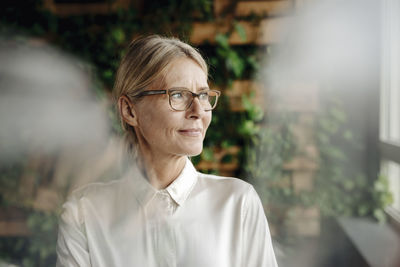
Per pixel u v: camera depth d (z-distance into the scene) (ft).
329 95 8.86
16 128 8.27
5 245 8.43
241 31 8.50
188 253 2.84
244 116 8.61
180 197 2.95
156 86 2.71
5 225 8.39
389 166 8.07
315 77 8.74
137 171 3.05
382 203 8.01
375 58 8.23
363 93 8.78
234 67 8.43
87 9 8.66
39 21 8.48
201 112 2.70
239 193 3.04
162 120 2.71
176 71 2.68
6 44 8.36
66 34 8.58
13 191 8.25
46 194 8.14
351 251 7.45
